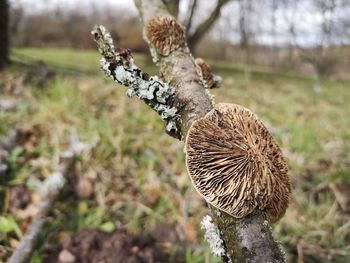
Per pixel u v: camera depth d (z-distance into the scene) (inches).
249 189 4.2
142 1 6.3
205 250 10.2
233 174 4.3
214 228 4.7
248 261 4.0
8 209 11.2
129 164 14.5
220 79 6.4
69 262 9.4
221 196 4.2
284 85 43.8
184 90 4.9
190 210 12.3
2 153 13.2
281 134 19.5
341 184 15.0
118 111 19.8
